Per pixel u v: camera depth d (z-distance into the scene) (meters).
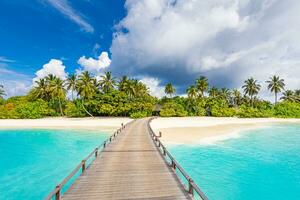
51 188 14.30
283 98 102.88
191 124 49.94
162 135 31.86
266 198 12.73
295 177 15.95
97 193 9.67
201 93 95.50
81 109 75.44
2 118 68.38
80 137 34.34
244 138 32.34
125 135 28.03
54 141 31.19
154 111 92.88
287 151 23.94
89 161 20.72
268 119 71.94
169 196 9.44
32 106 71.38
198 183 14.76
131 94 83.94
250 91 101.25
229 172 16.89
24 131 41.62
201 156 21.09
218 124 52.06
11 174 16.97
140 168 13.38
